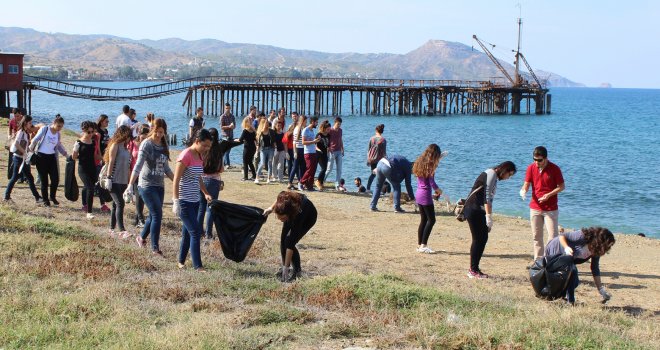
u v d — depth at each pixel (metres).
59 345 6.33
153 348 6.30
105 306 7.60
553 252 9.75
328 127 20.89
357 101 147.50
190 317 7.43
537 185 11.33
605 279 11.65
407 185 17.73
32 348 6.31
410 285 9.30
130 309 7.57
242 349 6.44
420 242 13.05
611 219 25.72
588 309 8.89
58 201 15.32
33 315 7.24
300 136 20.39
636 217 26.20
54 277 8.76
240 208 9.80
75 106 118.88
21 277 8.61
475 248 11.03
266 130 21.22
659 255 14.36
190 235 9.77
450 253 13.12
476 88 90.19
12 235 10.45
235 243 9.85
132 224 13.46
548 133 68.19
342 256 12.25
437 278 10.76
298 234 9.66
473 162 42.62
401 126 70.38
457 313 8.21
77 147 13.35
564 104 165.00
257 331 6.96
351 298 8.61
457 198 27.86
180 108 110.81
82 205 14.84
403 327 7.45
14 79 60.97
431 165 12.72
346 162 37.47
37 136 14.01
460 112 97.25
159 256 10.52
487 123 78.94
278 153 21.59
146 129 13.94
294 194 9.56
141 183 10.52
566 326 7.47
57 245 10.33
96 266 9.37
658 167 42.50
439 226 16.12
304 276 9.91
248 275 9.84
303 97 79.06
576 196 31.08
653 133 71.69
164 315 7.54
